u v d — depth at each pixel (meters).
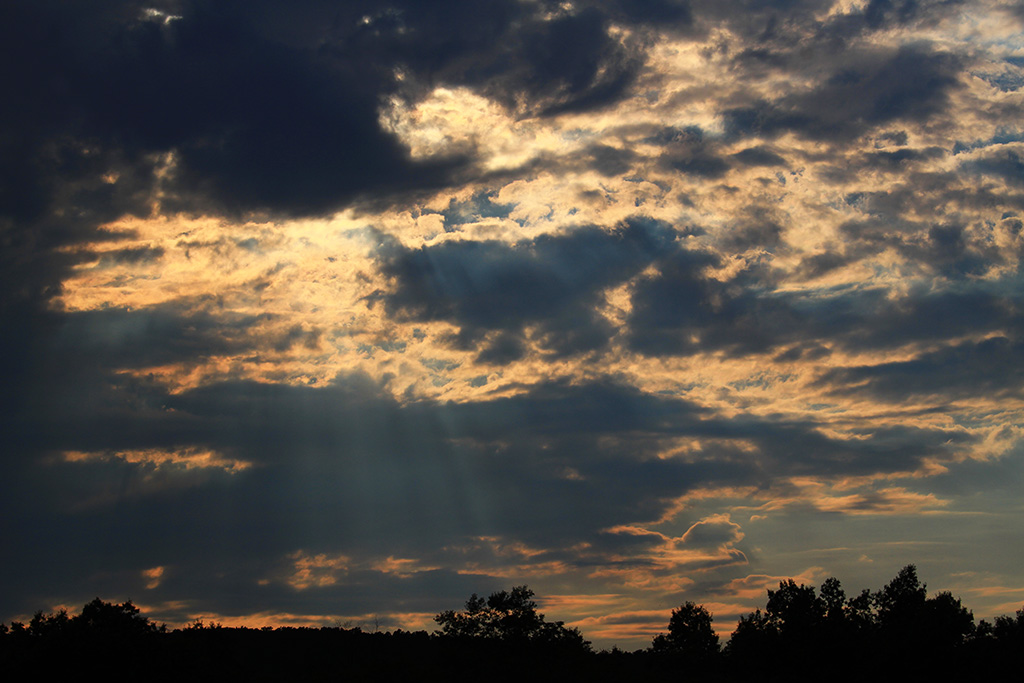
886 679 52.00
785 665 54.91
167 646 48.31
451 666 55.75
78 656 44.16
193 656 48.97
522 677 53.47
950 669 51.34
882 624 55.34
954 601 54.44
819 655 54.38
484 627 57.59
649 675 55.84
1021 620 53.69
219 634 56.66
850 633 54.47
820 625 55.16
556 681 53.00
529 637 57.78
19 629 47.44
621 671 56.31
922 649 51.66
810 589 57.16
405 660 55.75
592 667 55.88
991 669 50.41
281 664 55.47
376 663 54.66
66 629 45.62
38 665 43.88
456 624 57.62
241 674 51.03
